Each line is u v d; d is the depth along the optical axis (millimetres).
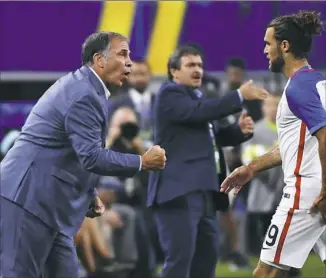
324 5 38750
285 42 19578
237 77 37781
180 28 39750
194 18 39969
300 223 19297
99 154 19078
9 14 38750
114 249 30609
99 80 19781
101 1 39031
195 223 24891
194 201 24875
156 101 25109
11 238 19344
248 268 37344
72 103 19156
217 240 25688
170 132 24906
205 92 36750
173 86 24922
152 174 25266
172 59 25391
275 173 34031
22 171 19375
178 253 24844
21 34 38906
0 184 19500
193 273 25734
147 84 34500
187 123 24828
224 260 39156
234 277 35375
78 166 19609
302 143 19188
